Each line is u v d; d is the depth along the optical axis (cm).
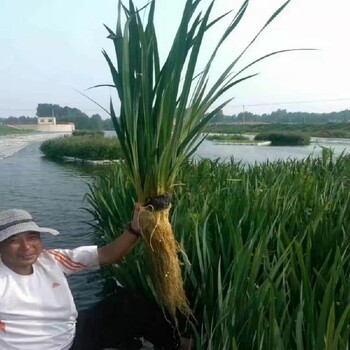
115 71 238
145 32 231
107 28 239
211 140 5244
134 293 273
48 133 9744
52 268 238
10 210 231
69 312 238
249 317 199
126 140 243
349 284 211
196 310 282
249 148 3800
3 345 222
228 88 240
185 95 229
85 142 2873
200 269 292
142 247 325
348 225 323
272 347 173
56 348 233
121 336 263
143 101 232
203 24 215
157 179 238
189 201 457
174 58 222
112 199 534
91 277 471
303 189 489
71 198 1160
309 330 179
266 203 388
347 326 166
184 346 259
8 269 227
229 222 290
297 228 350
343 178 624
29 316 225
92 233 731
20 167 2267
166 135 234
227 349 192
